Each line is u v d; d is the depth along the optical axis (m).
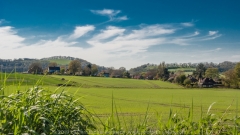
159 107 26.06
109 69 163.00
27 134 2.89
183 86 110.94
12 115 3.31
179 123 4.25
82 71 133.25
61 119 3.56
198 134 4.05
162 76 152.25
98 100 34.19
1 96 3.32
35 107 3.28
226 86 114.06
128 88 84.19
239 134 4.10
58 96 3.78
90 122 4.01
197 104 31.47
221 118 4.54
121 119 11.30
